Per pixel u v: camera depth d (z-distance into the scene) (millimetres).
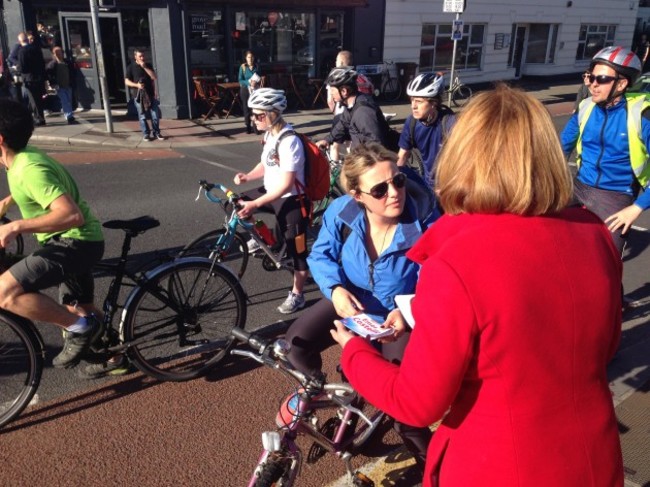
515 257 1293
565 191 1340
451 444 1449
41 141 11359
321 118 14148
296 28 15344
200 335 3811
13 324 2955
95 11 11070
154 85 11391
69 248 2994
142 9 13180
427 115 4219
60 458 2877
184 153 10641
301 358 2600
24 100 12156
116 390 3449
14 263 3129
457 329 1281
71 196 2945
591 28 23734
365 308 2615
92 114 13672
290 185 4102
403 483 2760
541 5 21188
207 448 2965
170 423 3154
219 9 13836
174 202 7371
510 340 1271
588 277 1339
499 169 1318
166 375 3486
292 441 2209
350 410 2188
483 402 1355
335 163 6348
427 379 1316
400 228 2436
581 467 1346
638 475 2740
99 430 3086
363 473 2791
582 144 3832
